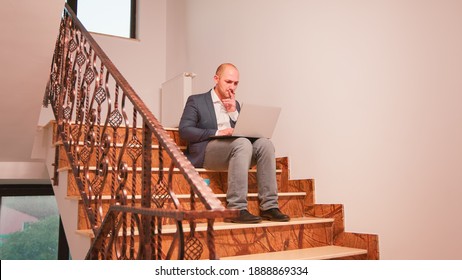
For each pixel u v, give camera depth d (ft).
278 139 9.47
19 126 8.16
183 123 7.98
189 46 13.56
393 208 6.75
